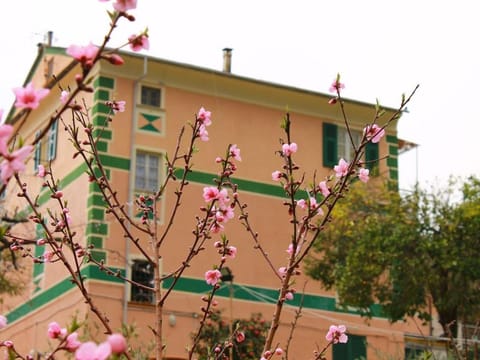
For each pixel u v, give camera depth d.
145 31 5.25
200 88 30.67
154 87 29.77
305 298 30.20
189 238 28.75
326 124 32.66
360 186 27.19
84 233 27.59
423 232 25.39
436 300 25.55
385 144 33.22
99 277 27.08
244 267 29.53
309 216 7.55
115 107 8.10
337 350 30.22
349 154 32.72
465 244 25.09
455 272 25.17
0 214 23.78
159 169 29.11
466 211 24.97
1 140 4.39
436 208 25.45
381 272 25.41
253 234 8.30
